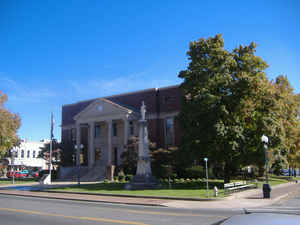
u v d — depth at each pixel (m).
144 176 28.09
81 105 59.59
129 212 14.01
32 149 81.00
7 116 43.16
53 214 13.28
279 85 45.69
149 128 49.56
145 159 28.69
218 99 28.55
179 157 31.28
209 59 30.39
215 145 28.55
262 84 28.50
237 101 28.42
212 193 22.88
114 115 47.50
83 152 53.94
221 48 30.47
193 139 29.42
